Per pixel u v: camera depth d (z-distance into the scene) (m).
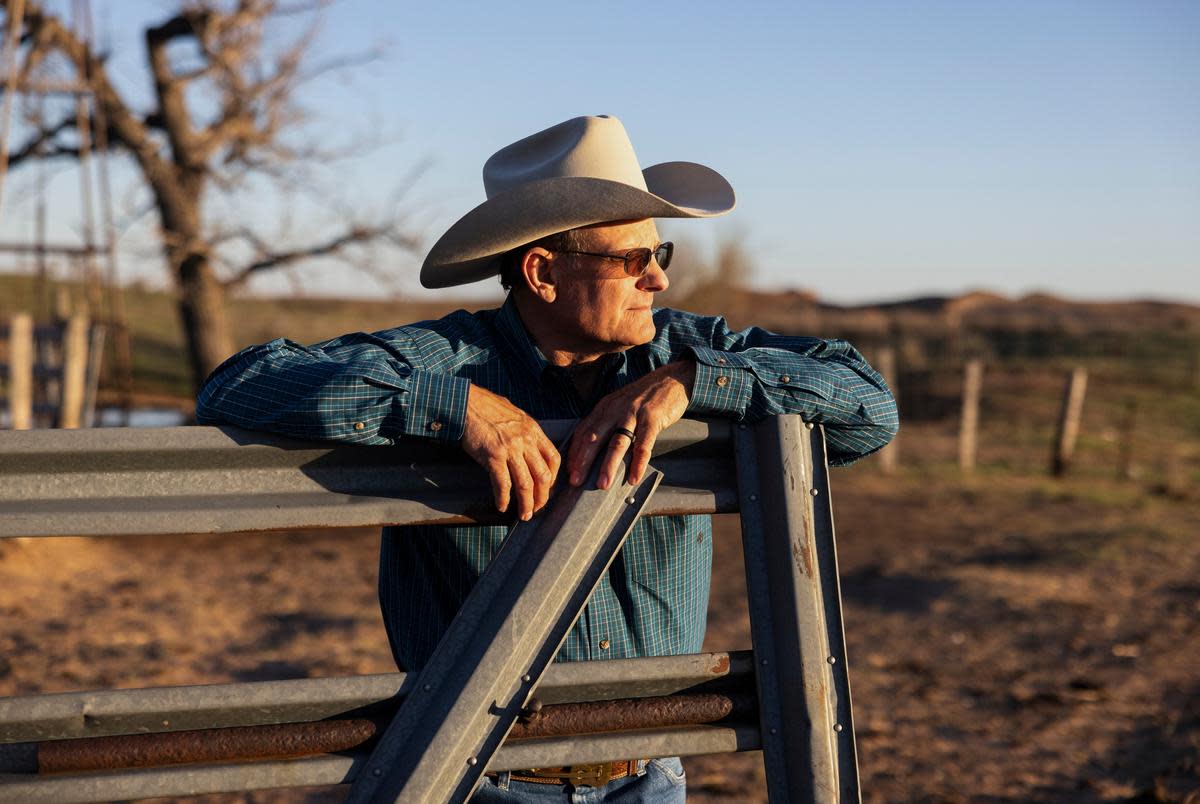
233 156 17.72
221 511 1.65
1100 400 24.67
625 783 2.07
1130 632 7.29
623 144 2.16
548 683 1.70
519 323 2.12
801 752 1.73
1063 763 4.98
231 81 17.36
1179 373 28.44
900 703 5.90
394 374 1.68
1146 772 4.84
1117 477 16.44
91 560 9.01
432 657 1.69
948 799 4.55
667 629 2.11
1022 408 23.59
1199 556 10.02
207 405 1.71
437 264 2.09
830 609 1.78
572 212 1.95
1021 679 6.32
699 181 2.39
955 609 7.98
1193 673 6.36
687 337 2.22
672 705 1.75
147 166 17.59
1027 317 35.41
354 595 8.27
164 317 35.62
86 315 17.47
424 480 1.76
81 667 6.17
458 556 2.03
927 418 23.66
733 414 1.81
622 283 2.02
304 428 1.66
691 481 1.83
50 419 11.05
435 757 1.63
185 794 1.58
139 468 1.65
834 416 1.85
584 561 1.75
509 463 1.69
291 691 1.64
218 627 7.22
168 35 17.33
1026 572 9.28
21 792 1.53
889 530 11.67
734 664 1.78
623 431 1.73
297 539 10.59
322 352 1.90
